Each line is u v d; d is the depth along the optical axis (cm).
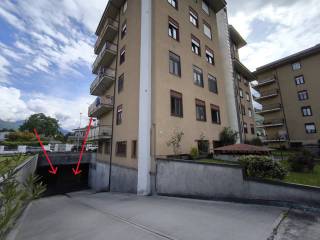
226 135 1473
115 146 1388
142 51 1117
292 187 503
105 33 1705
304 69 2633
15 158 329
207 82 1551
